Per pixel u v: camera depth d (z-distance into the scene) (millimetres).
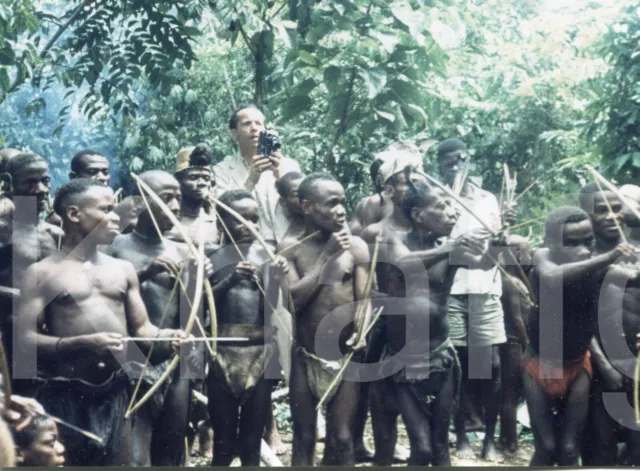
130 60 6977
